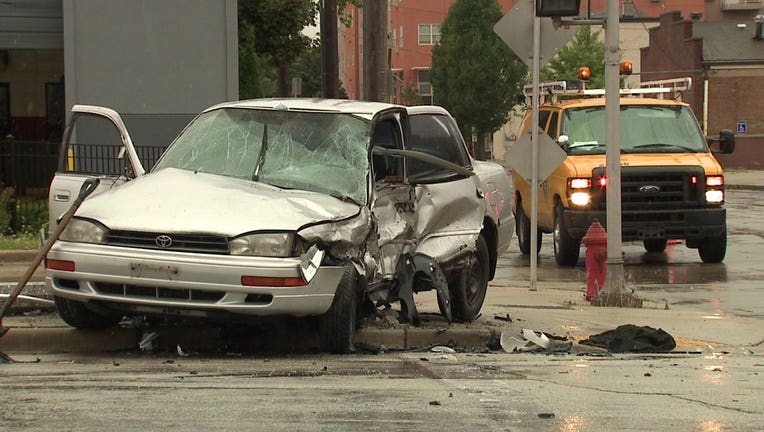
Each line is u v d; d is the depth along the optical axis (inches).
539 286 965.2
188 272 510.0
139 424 395.9
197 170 592.7
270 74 4170.8
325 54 1654.8
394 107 641.0
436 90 4616.1
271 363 540.4
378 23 1433.3
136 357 563.5
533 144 888.3
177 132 1322.6
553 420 416.8
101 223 528.1
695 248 1264.8
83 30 1306.6
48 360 549.3
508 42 892.6
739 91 3855.8
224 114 625.6
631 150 1130.0
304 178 582.6
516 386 490.6
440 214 658.8
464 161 713.6
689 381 513.3
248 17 1969.7
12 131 1879.9
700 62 3818.9
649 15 5142.7
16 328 589.0
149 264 513.0
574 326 700.7
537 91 888.9
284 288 513.3
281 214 528.1
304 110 617.9
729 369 553.6
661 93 1283.2
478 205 697.6
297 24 2003.0
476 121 4522.6
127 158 640.4
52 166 1242.6
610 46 810.8
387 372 520.7
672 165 1096.2
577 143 1138.7
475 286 716.7
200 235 515.8
